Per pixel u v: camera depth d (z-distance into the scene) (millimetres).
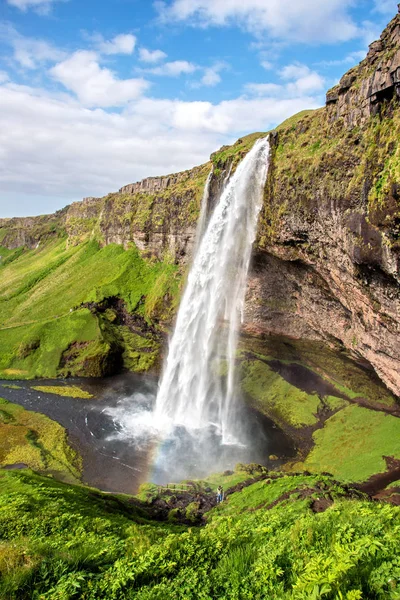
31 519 19234
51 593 10477
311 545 11906
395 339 32250
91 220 163125
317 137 39531
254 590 10484
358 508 15828
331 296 42000
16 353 79438
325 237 36469
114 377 72688
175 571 11898
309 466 40188
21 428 50406
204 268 61812
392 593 8359
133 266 102250
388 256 27406
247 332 58906
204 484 36594
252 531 15609
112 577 11469
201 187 78500
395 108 28422
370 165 28984
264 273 51219
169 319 79062
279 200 41750
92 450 45719
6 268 187250
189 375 63344
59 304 102125
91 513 22719
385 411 44344
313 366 55781
